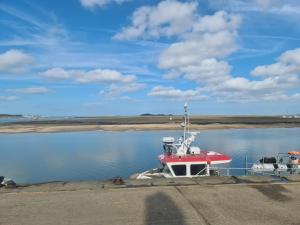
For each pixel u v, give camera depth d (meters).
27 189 8.79
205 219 6.53
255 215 6.74
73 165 34.00
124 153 42.66
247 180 9.55
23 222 6.50
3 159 38.97
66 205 7.48
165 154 17.14
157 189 8.66
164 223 6.34
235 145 48.84
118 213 6.93
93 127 102.25
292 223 6.30
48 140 63.59
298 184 9.09
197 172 15.28
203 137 64.62
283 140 56.56
